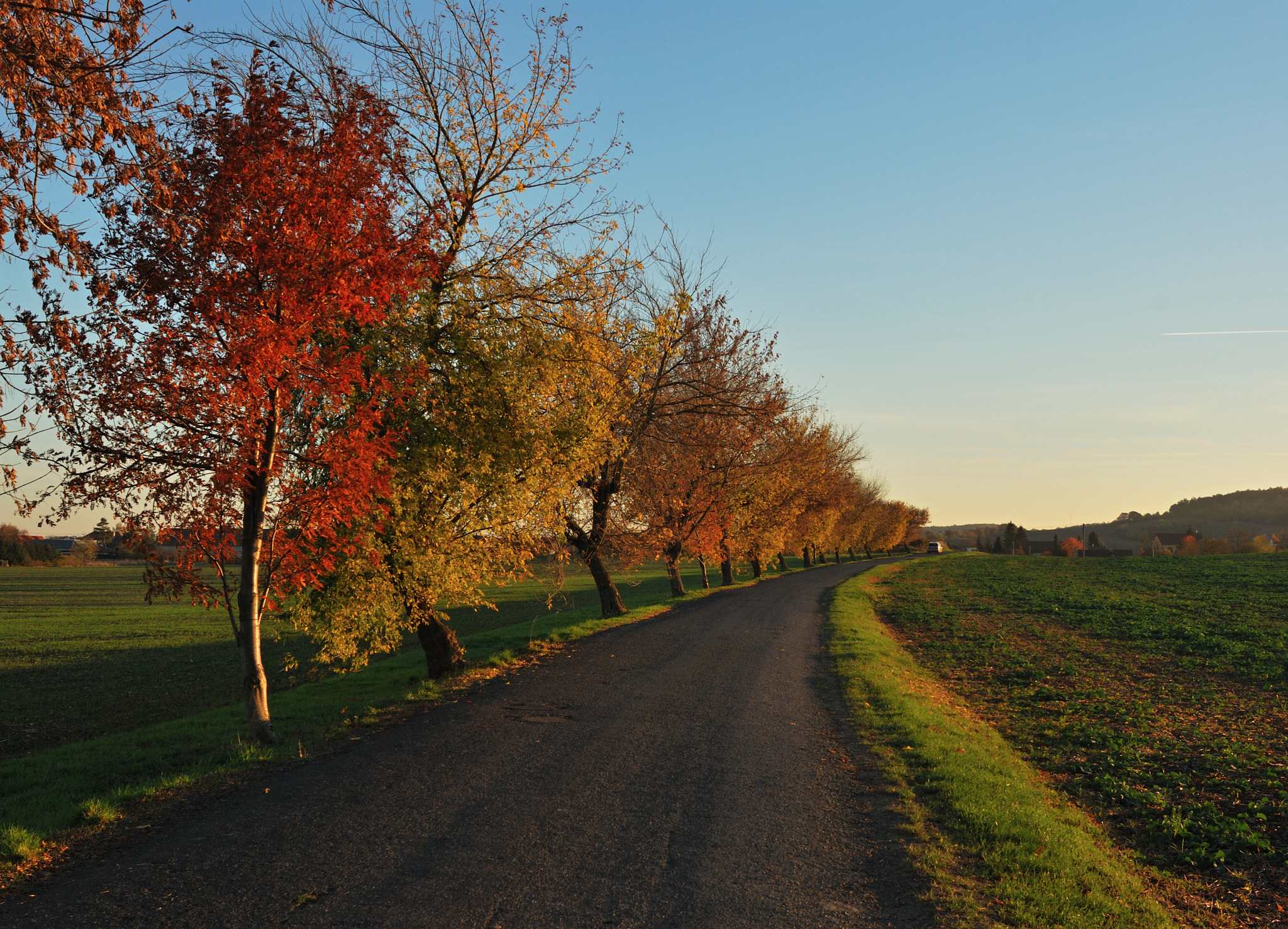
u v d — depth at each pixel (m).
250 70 9.76
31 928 4.94
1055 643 23.70
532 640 20.94
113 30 7.43
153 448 9.90
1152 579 47.94
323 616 13.88
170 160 8.20
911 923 5.29
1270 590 37.47
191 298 9.36
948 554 127.94
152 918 5.10
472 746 10.05
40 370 8.44
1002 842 6.89
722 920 5.27
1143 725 13.18
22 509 9.20
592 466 18.80
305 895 5.50
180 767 10.05
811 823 7.39
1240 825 8.03
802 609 31.52
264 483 10.54
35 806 8.07
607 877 5.96
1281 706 14.64
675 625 25.28
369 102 10.69
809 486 47.75
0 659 26.45
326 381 10.21
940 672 19.30
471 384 14.68
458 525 15.41
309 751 9.82
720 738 10.73
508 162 15.49
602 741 10.42
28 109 7.07
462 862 6.18
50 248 7.70
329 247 9.83
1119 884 6.25
